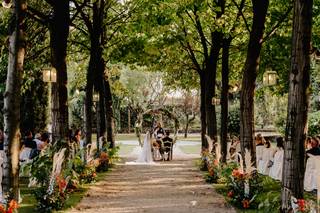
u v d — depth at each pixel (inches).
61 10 597.9
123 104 2502.5
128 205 517.3
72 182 605.6
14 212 356.5
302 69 375.2
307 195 555.2
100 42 961.5
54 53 602.5
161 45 988.6
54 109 609.6
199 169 954.1
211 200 546.3
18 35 390.9
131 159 1263.5
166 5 724.0
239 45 1008.2
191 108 2490.2
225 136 829.2
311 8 374.0
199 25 963.3
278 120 1708.9
